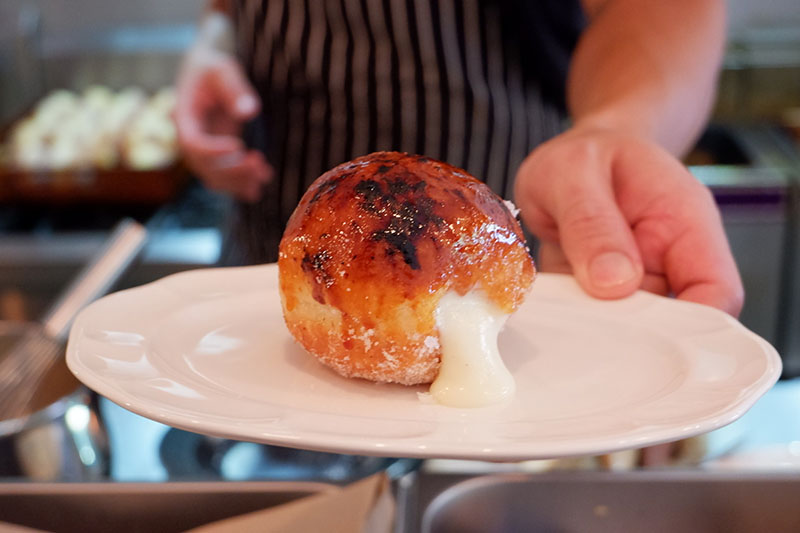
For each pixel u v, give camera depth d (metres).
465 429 0.35
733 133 1.35
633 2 0.65
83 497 0.48
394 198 0.40
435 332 0.39
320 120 0.77
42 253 1.13
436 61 0.73
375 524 0.45
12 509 0.48
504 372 0.40
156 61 1.54
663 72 0.60
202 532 0.46
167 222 1.23
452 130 0.74
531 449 0.33
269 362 0.42
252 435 0.34
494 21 0.73
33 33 1.51
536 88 0.78
